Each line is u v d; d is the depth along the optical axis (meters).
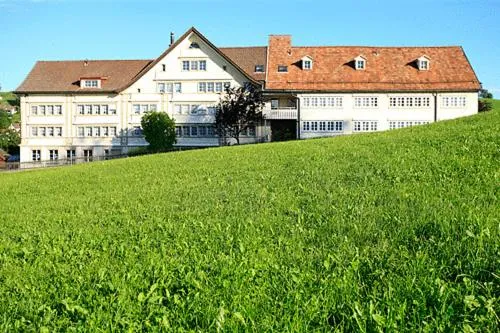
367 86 60.97
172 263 5.29
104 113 67.38
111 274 5.11
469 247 4.62
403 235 5.46
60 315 4.18
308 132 61.34
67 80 69.38
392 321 3.38
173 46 64.56
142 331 3.72
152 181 15.25
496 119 18.59
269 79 61.59
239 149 24.33
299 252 5.32
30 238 7.91
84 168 24.70
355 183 9.59
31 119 68.81
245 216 7.73
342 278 4.29
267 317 3.62
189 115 64.75
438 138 14.87
